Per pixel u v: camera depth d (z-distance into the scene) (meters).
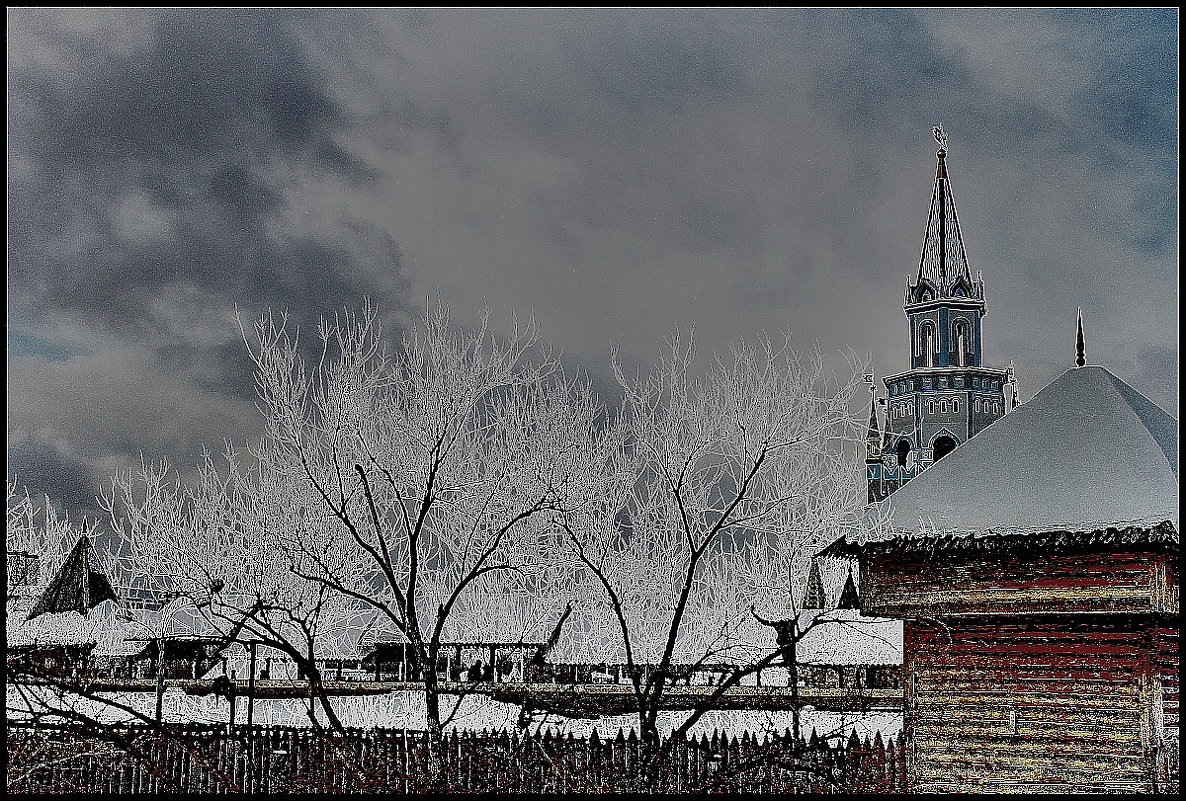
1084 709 14.41
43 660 22.67
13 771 17.17
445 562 24.59
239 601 23.58
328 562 23.89
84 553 24.02
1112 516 14.70
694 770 16.48
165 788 17.08
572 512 24.34
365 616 24.41
